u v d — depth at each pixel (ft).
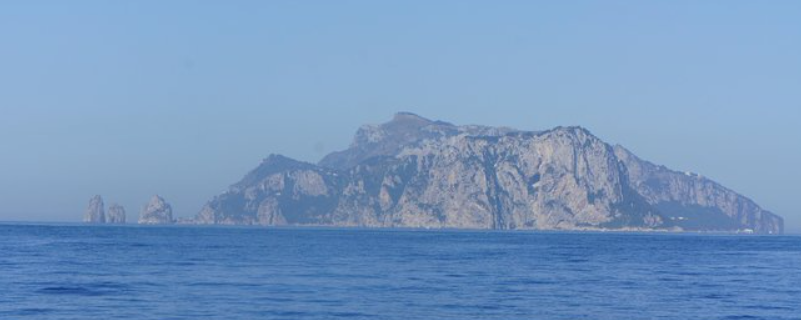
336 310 283.59
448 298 321.32
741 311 295.48
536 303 310.24
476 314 280.10
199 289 339.36
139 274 406.41
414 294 332.60
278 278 393.29
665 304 312.29
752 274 467.11
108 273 410.31
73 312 270.46
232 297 313.53
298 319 263.49
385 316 272.51
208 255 590.55
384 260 559.38
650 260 619.67
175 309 279.69
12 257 536.42
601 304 309.83
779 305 312.71
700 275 454.81
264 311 278.67
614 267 521.24
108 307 282.15
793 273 477.77
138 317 262.26
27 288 335.88
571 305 305.94
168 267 456.45
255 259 546.26
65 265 463.42
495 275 434.30
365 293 332.80
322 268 464.65
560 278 420.36
